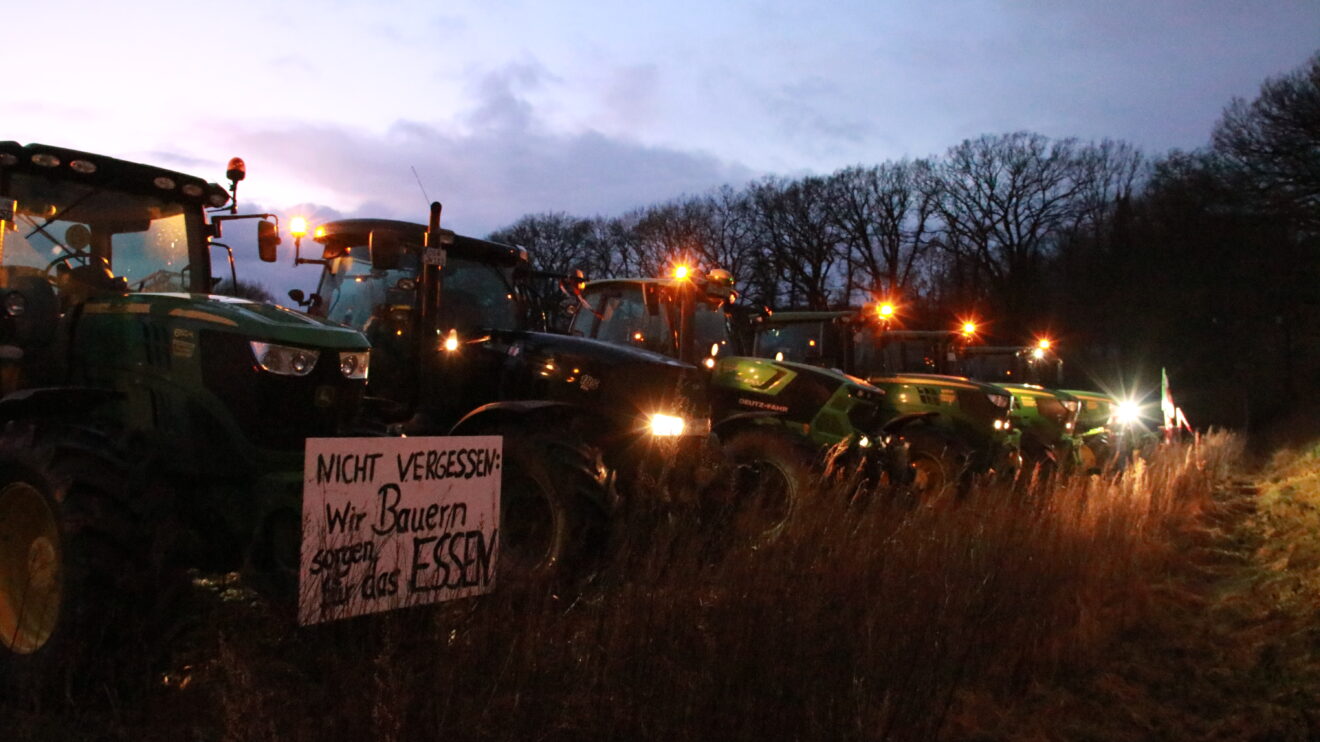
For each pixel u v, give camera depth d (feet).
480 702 9.86
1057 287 137.69
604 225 146.30
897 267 152.15
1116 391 118.32
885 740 10.44
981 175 151.74
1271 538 27.30
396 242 19.39
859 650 11.59
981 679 13.85
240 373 14.90
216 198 19.08
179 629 13.08
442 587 11.84
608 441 19.53
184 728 11.36
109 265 17.58
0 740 11.19
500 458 12.45
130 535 12.60
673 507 16.25
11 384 15.76
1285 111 104.99
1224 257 107.34
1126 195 139.33
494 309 23.73
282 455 15.20
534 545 16.37
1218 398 105.70
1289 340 106.32
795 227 146.92
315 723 9.64
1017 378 59.47
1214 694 14.47
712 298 28.99
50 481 12.59
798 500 17.33
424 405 20.16
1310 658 15.40
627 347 21.62
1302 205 103.91
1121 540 21.49
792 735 10.27
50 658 12.07
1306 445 58.13
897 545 14.79
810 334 38.09
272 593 13.91
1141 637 17.38
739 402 28.60
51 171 16.99
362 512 11.23
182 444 14.94
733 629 11.04
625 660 10.64
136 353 15.47
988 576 15.05
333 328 16.12
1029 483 21.68
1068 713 13.62
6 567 13.58
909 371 44.70
